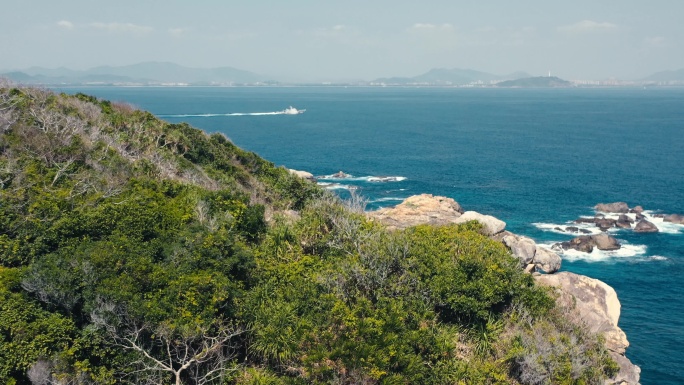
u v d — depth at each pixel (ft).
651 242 202.69
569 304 91.35
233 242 78.59
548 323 78.74
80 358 60.39
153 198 93.45
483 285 75.72
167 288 65.57
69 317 63.10
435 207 152.76
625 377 87.76
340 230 91.15
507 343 72.95
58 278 62.64
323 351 62.34
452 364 67.77
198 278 66.44
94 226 76.79
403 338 65.82
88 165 106.11
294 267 80.79
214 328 65.92
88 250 67.97
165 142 157.48
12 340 58.65
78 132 118.32
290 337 65.72
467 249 84.48
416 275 76.74
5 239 72.43
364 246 84.12
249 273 76.13
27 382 59.00
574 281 101.91
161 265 70.59
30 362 57.72
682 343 136.77
